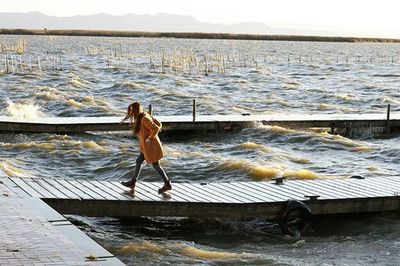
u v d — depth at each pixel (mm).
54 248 10273
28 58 85062
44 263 9562
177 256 13242
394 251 14109
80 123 28094
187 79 59094
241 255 13383
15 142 26203
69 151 24172
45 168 22203
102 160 23328
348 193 16250
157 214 14812
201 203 14859
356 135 31375
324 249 14242
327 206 15562
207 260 13070
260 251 14094
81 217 15984
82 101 40562
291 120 30672
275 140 28422
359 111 40031
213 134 29547
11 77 55438
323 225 15867
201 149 26250
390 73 78000
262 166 21938
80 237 10914
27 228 11375
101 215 14648
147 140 15492
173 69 70062
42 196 14492
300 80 63906
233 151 25766
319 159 25078
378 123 31453
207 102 41562
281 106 41500
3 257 9789
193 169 21922
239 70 72750
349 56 132375
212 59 93875
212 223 15781
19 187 15086
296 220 15609
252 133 29391
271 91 50875
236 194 15867
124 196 15055
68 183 16062
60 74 60562
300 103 43344
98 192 15297
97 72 65938
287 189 16562
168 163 22531
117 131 29188
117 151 24359
